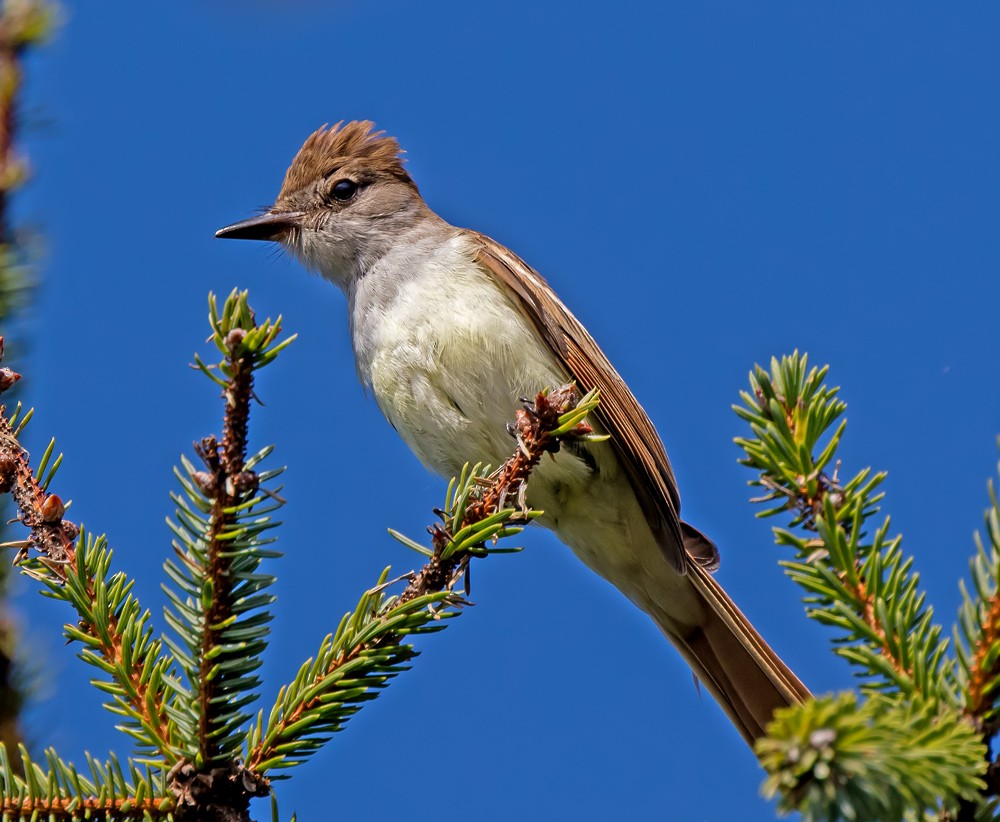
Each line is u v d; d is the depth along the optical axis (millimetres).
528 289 9531
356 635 5590
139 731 5215
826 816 3430
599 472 9664
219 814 5121
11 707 7160
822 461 5438
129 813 5039
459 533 6008
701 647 9789
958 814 4262
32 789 4973
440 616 5602
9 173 8766
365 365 10094
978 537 4695
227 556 5133
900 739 3656
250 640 5223
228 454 5125
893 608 4938
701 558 10102
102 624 5391
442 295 9523
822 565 5000
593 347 9836
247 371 5020
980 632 4578
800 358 5668
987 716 4434
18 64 9008
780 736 3535
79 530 5605
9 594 7547
